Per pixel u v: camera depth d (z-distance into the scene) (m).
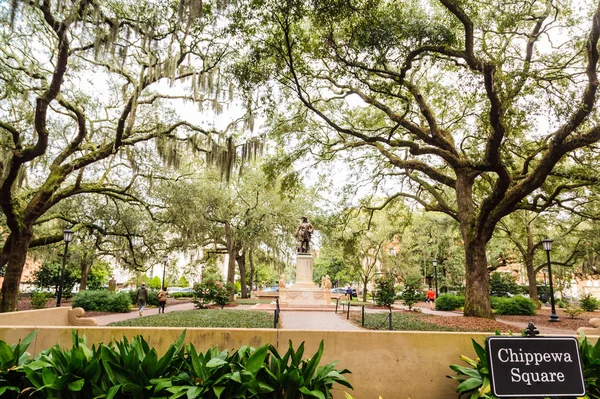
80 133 15.87
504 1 12.30
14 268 15.33
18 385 3.78
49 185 15.75
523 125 14.62
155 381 3.60
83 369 3.58
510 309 23.95
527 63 11.60
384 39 11.20
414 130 15.91
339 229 24.08
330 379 4.06
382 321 14.60
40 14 13.55
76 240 25.27
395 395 5.05
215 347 4.22
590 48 11.01
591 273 38.22
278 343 5.15
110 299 21.98
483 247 16.03
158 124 16.97
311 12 11.74
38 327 5.26
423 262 44.88
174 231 28.53
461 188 17.00
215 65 14.47
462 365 5.14
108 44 11.84
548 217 30.41
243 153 17.73
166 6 12.55
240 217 35.50
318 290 25.59
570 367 3.17
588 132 12.15
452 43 11.88
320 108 18.47
